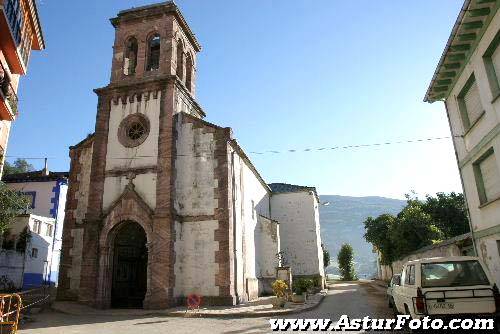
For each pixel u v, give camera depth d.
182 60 24.20
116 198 20.58
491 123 12.32
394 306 12.85
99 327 13.36
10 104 15.90
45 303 19.38
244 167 25.75
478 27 12.34
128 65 23.73
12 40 14.91
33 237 29.05
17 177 33.91
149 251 19.02
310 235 36.06
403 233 29.02
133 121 21.75
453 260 9.44
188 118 22.06
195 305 16.98
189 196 20.80
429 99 16.38
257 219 29.23
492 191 13.27
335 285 48.00
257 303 20.28
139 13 23.66
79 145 22.77
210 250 19.80
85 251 19.77
